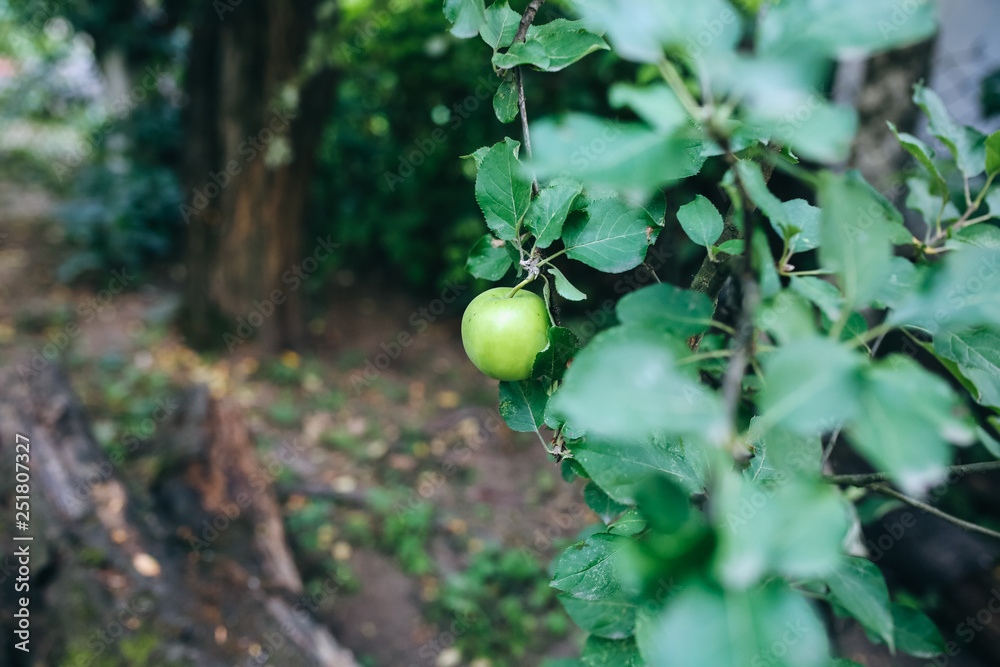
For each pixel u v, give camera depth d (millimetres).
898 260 708
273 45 5445
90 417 4766
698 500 880
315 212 7699
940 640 1048
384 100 7398
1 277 6949
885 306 718
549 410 928
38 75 10969
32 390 2984
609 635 973
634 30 451
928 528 3379
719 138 466
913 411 421
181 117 6105
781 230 691
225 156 5840
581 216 933
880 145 2785
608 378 487
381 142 7965
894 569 3408
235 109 5680
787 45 428
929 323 682
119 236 7297
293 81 5457
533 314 979
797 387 441
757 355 546
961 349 811
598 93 4949
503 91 931
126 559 2598
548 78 4988
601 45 829
